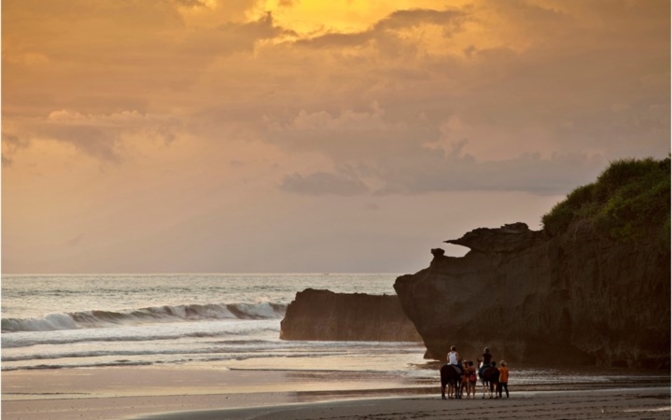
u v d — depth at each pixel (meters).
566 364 76.19
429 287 83.31
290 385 67.06
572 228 76.50
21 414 51.56
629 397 54.78
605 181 80.50
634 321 71.81
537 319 76.50
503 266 80.25
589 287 74.19
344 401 55.31
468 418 46.31
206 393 62.06
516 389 61.47
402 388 64.69
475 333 80.44
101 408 53.94
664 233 70.69
